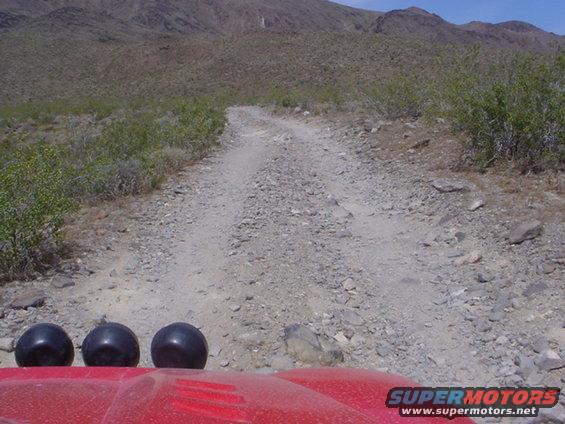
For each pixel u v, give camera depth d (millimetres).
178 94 85625
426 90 17594
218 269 7910
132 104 42531
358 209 10680
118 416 2143
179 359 3240
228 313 6555
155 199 11773
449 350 5562
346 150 15734
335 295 6965
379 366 5375
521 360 5113
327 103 28109
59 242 8586
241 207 11078
